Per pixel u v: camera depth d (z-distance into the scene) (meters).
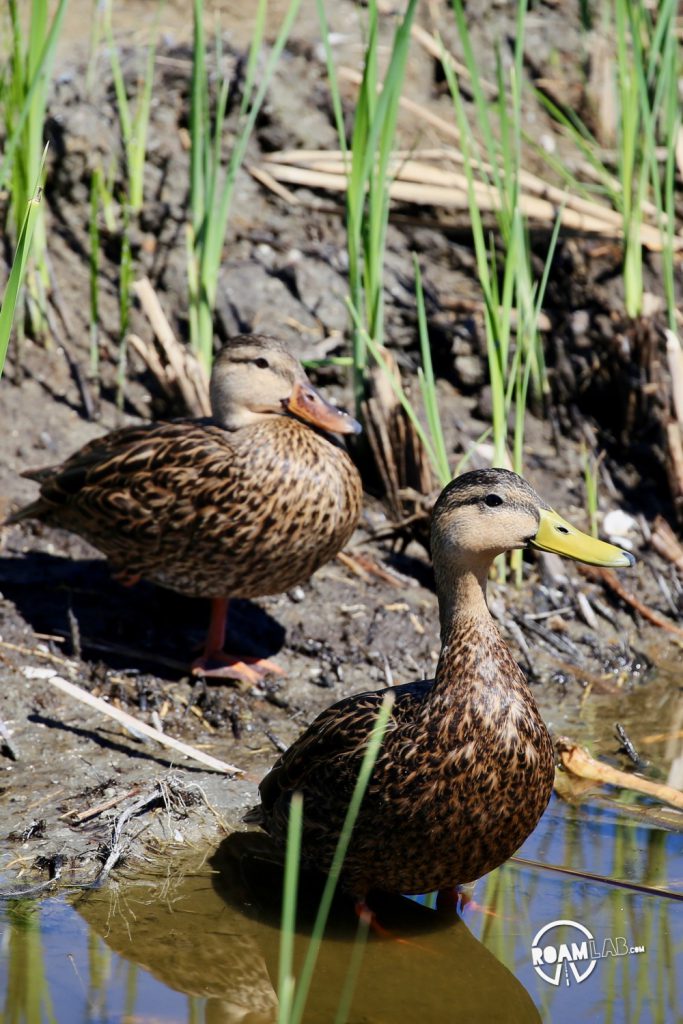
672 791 9.18
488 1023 7.23
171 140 14.09
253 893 8.16
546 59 15.97
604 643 11.24
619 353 13.09
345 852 7.69
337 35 15.48
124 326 12.56
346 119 14.73
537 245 13.88
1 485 11.83
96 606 10.88
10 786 8.89
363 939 7.84
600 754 9.77
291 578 10.15
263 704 10.06
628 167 12.96
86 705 9.79
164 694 10.00
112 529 10.04
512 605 11.43
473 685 7.37
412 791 7.35
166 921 7.86
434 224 13.98
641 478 13.02
